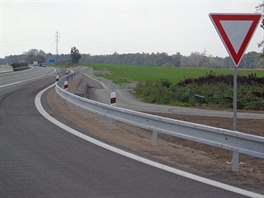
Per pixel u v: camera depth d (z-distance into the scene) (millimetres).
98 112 15469
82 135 13102
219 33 8984
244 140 8531
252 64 126875
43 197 6758
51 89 34438
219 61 152500
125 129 15562
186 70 91125
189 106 30719
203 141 9562
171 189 7258
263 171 9617
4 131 13852
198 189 7270
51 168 8828
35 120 16578
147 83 44156
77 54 149875
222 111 26391
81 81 45156
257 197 6836
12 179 7922
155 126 11680
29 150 10750
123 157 9938
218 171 8867
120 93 40906
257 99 30219
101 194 6941
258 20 9000
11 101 24391
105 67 107938
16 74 67250
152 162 9406
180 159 10086
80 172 8477
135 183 7637
